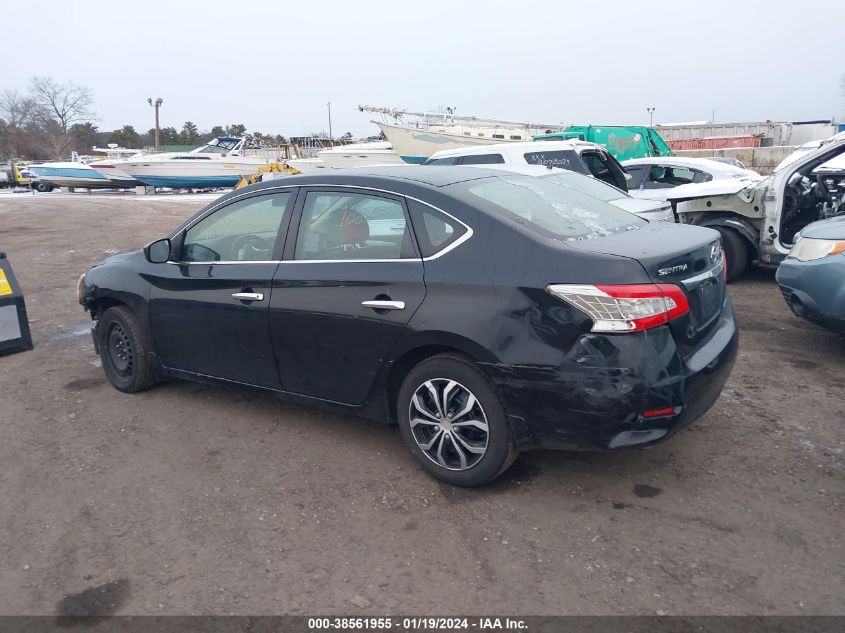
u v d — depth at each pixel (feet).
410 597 9.81
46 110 258.57
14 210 87.35
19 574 10.68
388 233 13.01
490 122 84.17
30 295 32.14
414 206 12.78
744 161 81.56
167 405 17.29
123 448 14.96
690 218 29.94
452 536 11.21
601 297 10.75
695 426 14.85
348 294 13.14
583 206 14.32
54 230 62.13
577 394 10.94
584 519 11.52
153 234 56.85
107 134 304.30
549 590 9.81
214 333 15.49
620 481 12.69
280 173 101.71
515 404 11.51
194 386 18.56
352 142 135.95
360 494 12.66
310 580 10.29
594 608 9.41
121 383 18.19
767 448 13.76
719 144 117.60
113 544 11.40
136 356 17.49
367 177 13.65
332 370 13.70
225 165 131.13
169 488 13.17
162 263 16.63
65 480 13.61
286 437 15.19
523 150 35.60
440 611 9.50
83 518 12.22
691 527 11.18
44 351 22.50
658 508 11.76
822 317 18.06
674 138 127.03
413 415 12.89
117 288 17.42
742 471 12.89
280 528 11.68
